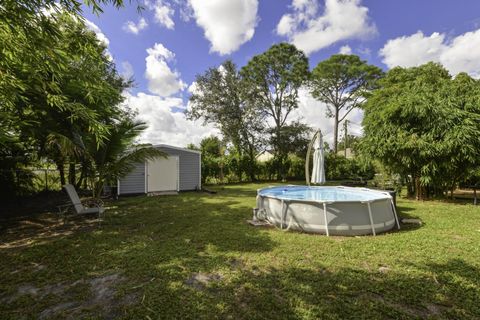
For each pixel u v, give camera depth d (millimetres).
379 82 13969
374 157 9469
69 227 5367
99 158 7402
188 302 2436
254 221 5699
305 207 4988
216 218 6219
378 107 9562
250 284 2756
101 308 2367
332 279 2859
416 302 2391
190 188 12875
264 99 21531
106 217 6344
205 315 2230
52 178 11406
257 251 3803
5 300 2512
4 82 3131
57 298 2537
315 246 4012
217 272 3088
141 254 3686
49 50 2625
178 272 3080
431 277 2916
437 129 7629
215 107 18906
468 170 7770
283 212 5262
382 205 5004
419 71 12359
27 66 3020
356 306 2330
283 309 2295
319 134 7730
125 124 7668
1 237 4652
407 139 7914
